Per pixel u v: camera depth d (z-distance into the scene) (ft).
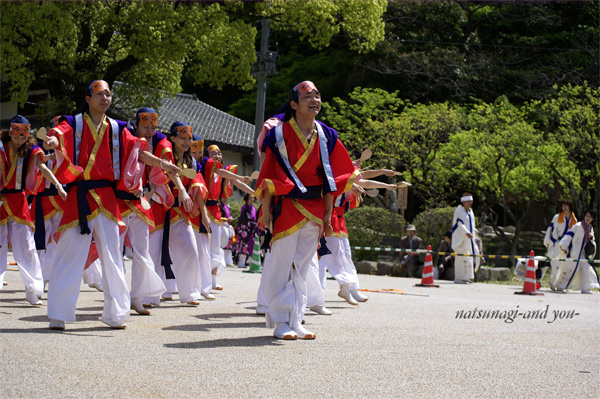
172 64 71.87
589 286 44.78
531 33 103.19
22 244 22.62
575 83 89.97
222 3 65.87
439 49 95.40
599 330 21.93
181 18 60.80
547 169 71.51
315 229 17.16
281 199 17.03
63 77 65.41
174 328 18.17
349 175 17.53
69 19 57.36
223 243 45.27
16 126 22.54
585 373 14.28
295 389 11.69
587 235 45.29
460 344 17.29
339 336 17.79
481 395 11.98
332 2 66.33
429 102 89.71
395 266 55.01
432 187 77.82
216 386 11.63
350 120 85.81
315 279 22.39
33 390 10.74
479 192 76.18
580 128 71.10
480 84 95.66
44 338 15.37
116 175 17.62
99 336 16.12
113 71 67.21
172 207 24.25
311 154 16.92
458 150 73.31
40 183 24.22
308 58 110.73
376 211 60.59
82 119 17.35
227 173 24.27
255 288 33.40
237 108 116.26
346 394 11.53
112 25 62.80
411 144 77.71
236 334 17.51
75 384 11.27
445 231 59.16
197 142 27.50
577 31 98.43
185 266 24.29
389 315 23.36
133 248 20.94
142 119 21.52
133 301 21.06
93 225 17.21
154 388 11.29
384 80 97.86
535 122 83.35
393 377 12.96
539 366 14.79
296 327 17.17
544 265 50.65
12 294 25.44
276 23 70.13
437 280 51.93
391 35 99.91
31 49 58.03
